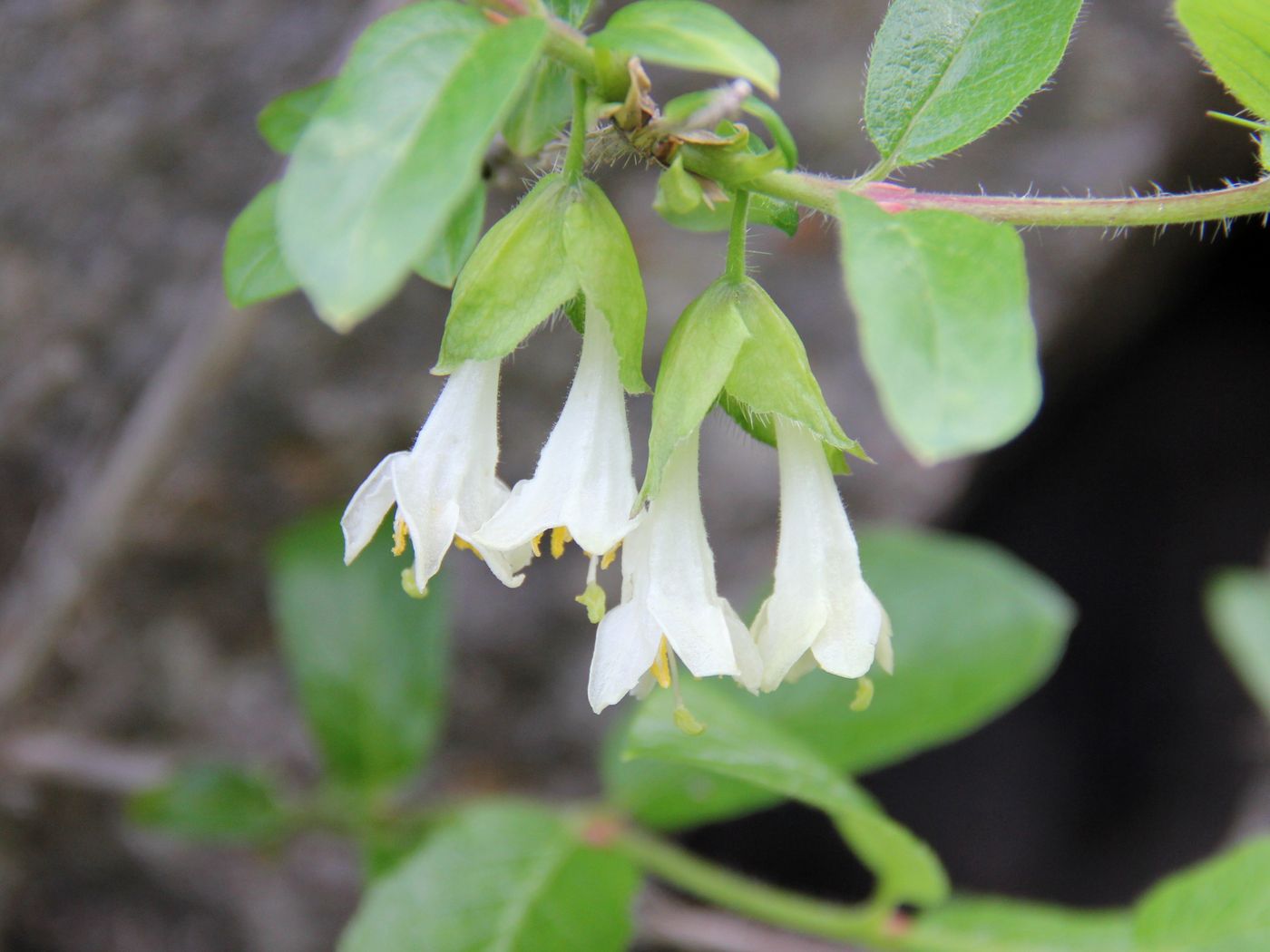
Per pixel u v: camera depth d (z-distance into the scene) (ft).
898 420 0.45
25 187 0.98
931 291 0.47
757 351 0.55
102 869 0.99
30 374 0.96
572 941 0.72
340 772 0.85
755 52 0.50
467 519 0.56
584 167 0.57
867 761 0.80
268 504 1.00
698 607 0.56
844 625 0.56
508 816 0.75
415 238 0.45
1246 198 0.57
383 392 1.00
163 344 0.97
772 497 1.03
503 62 0.47
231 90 1.00
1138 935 0.72
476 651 1.04
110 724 0.98
